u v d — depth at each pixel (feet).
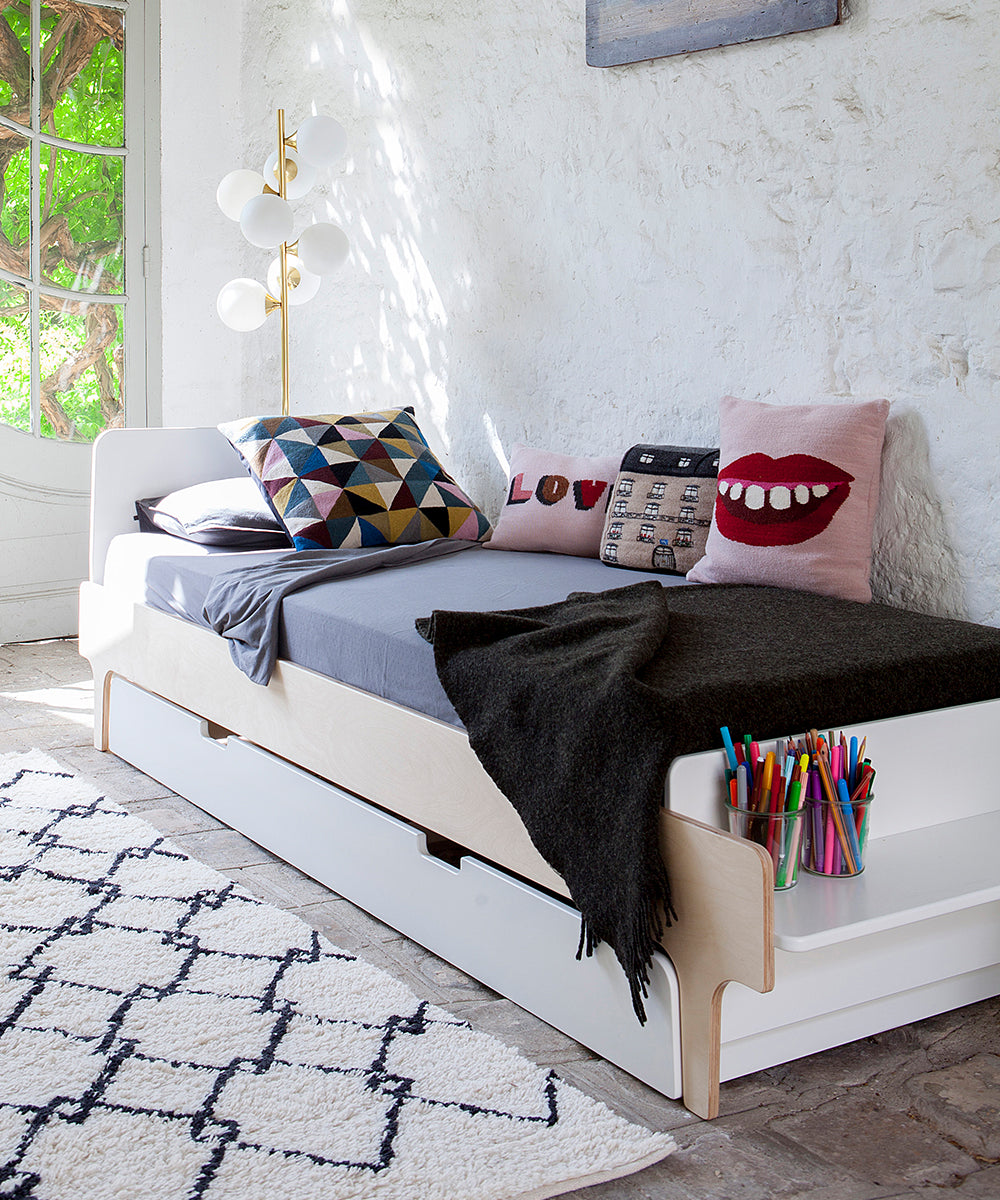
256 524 9.79
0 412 13.35
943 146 7.35
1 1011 5.77
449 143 11.42
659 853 5.07
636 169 9.48
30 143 13.20
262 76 14.17
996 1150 4.88
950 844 5.88
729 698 5.38
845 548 7.62
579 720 5.44
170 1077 5.24
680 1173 4.70
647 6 9.06
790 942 4.82
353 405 13.26
